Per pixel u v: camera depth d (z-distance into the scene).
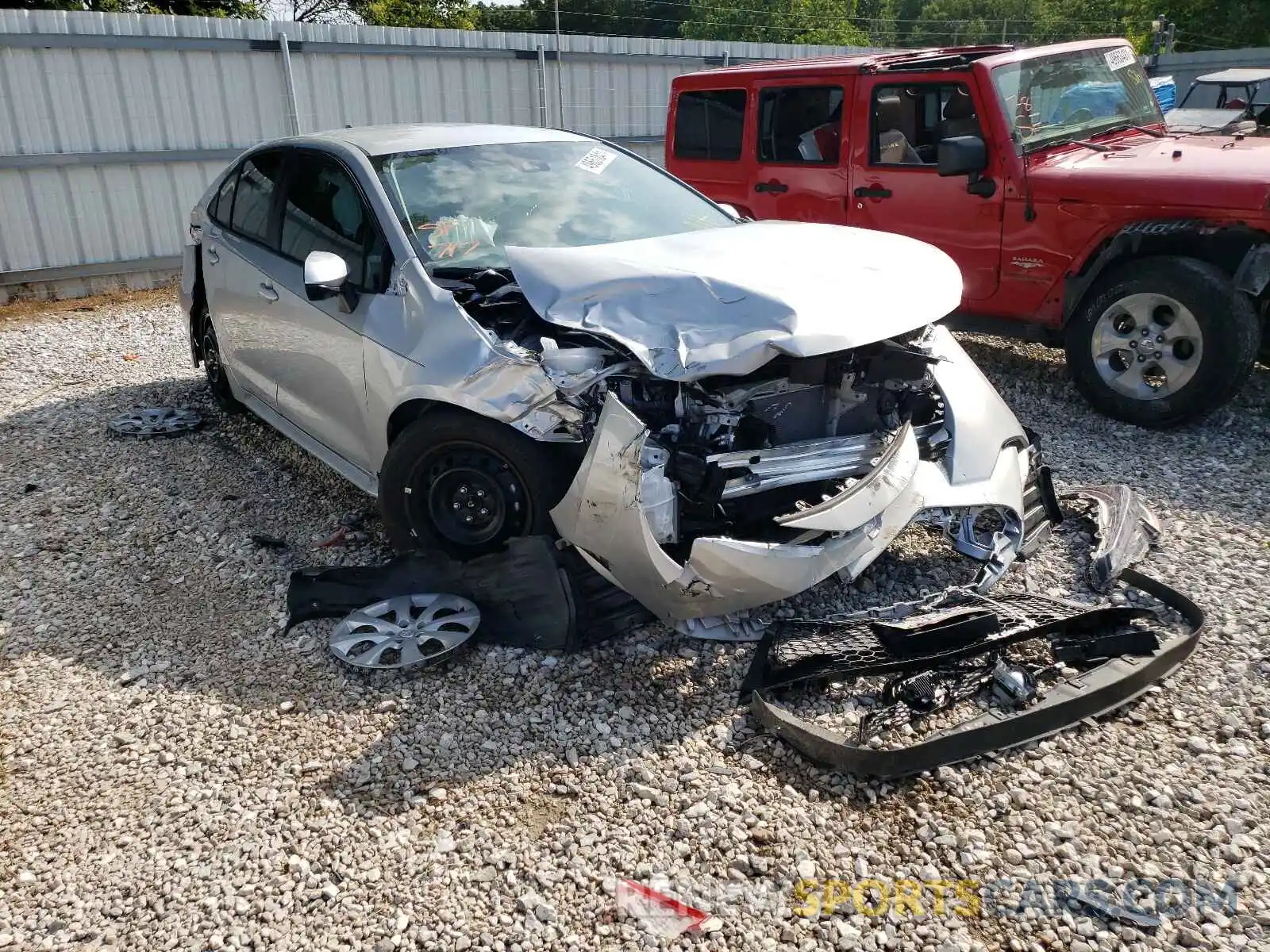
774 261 3.52
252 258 4.80
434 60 12.19
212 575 4.06
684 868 2.46
